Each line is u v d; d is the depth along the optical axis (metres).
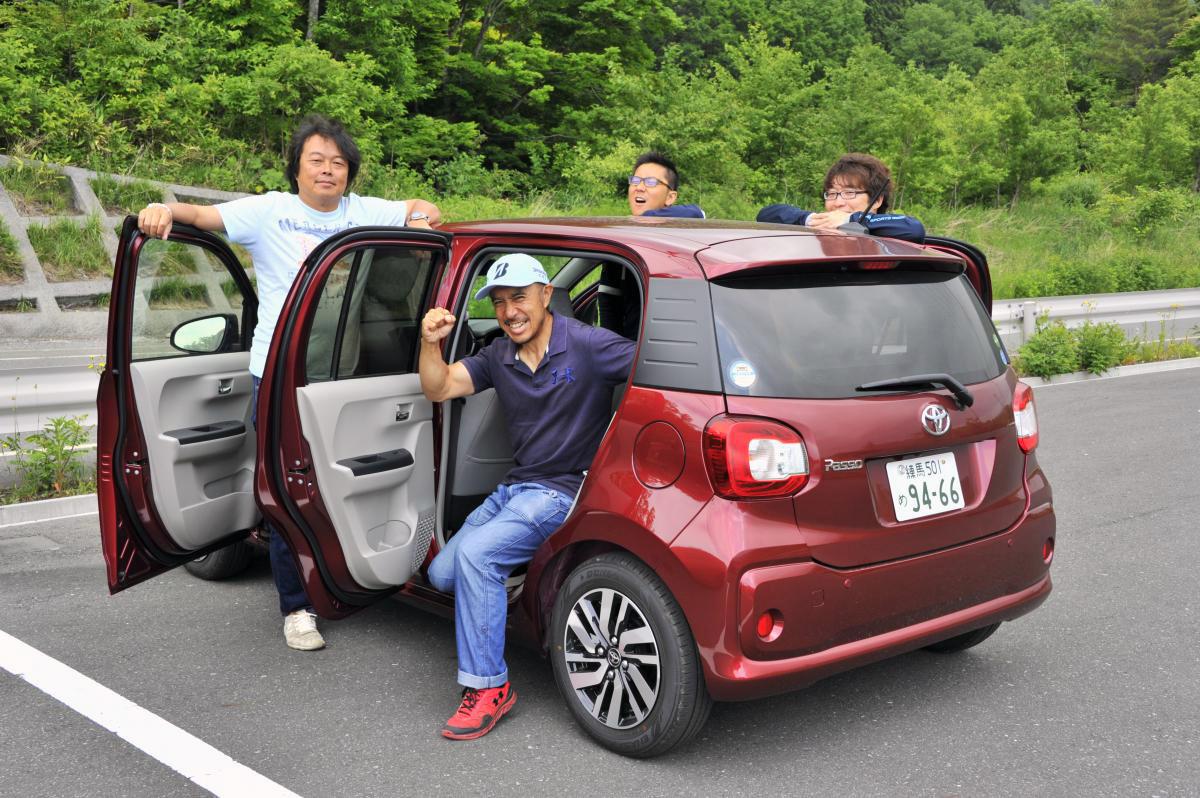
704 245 2.97
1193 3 65.56
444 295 3.57
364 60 19.56
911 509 2.90
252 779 2.79
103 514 3.55
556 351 3.17
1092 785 2.80
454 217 18.30
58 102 14.97
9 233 11.46
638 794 2.75
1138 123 35.19
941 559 2.94
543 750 3.01
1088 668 3.66
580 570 3.02
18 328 10.49
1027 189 30.42
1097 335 11.51
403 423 3.45
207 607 4.19
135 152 15.56
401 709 3.27
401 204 4.06
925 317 3.10
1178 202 28.48
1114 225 28.47
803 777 2.85
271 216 3.70
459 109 25.61
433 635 3.92
